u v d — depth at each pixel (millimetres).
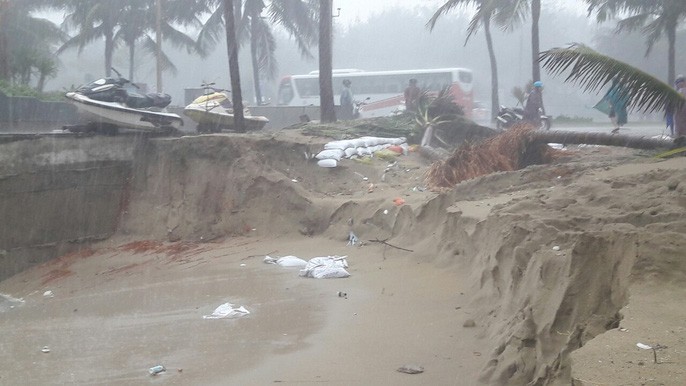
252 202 18172
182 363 9039
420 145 20500
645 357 5285
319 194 18062
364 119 22219
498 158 16594
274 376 8398
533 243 9016
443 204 14383
